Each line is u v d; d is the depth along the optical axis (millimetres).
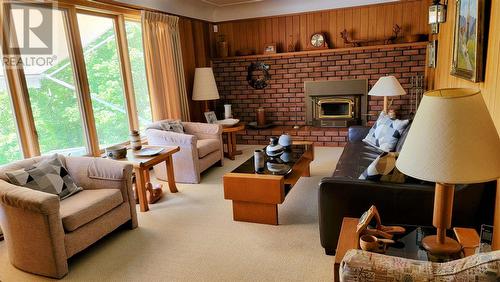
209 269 2287
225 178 2918
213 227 2900
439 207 1406
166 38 4688
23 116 3064
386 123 3605
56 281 2234
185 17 5289
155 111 4539
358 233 1530
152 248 2598
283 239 2633
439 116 1184
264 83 5961
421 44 4941
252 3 5574
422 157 1211
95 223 2527
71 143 3566
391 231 1624
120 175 2789
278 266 2277
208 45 6039
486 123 1167
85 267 2381
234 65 6062
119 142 4316
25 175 2496
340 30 5453
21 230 2258
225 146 5875
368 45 5332
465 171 1146
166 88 4734
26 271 2348
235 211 2986
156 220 3086
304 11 5543
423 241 1487
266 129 5828
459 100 1160
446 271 850
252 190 2842
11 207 2240
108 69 4117
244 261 2359
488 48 1917
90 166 2891
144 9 4367
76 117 3604
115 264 2402
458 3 2545
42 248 2230
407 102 5258
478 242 1502
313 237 2639
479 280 809
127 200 2852
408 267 874
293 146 3969
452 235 1616
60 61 3398
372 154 3404
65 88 3467
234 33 6047
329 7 5402
